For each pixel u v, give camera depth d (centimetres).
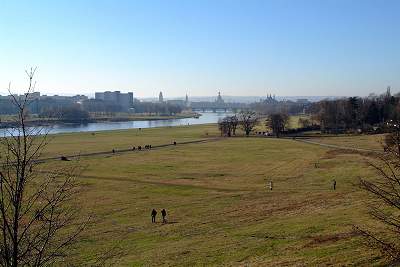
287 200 6262
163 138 19300
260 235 4125
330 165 10425
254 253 3522
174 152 13938
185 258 3566
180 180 8694
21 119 1223
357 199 5528
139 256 3700
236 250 3666
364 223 3844
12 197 1195
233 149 14775
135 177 8988
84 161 11356
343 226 3934
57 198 1352
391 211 3812
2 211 1163
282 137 19138
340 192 6612
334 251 3125
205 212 5725
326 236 3666
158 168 10406
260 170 10106
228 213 5578
